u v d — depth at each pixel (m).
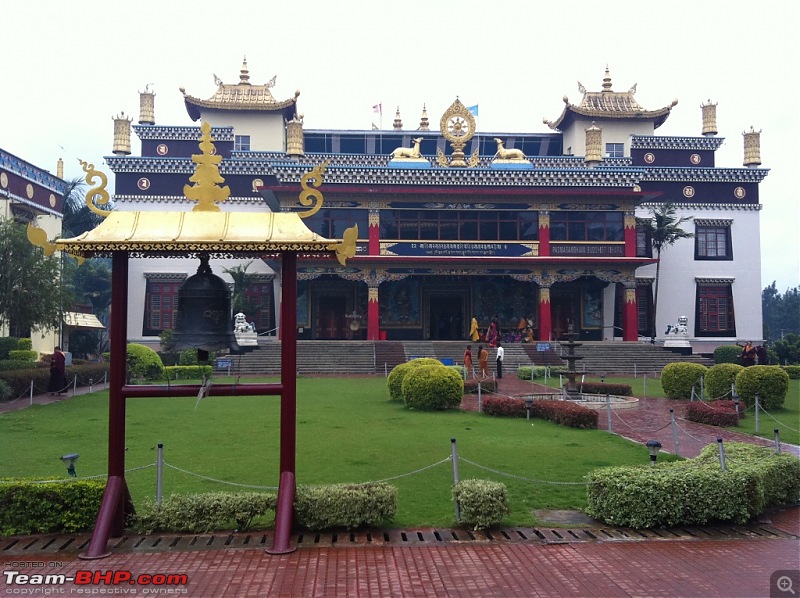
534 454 14.72
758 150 53.81
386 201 45.41
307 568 8.34
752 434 18.17
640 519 9.93
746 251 52.97
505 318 50.53
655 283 51.09
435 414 21.16
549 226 46.03
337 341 43.84
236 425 18.75
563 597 7.52
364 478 12.42
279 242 9.19
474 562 8.57
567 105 56.84
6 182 37.16
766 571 8.29
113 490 9.36
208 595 7.54
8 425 18.56
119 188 49.84
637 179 46.25
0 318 28.05
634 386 32.41
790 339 45.56
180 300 9.68
